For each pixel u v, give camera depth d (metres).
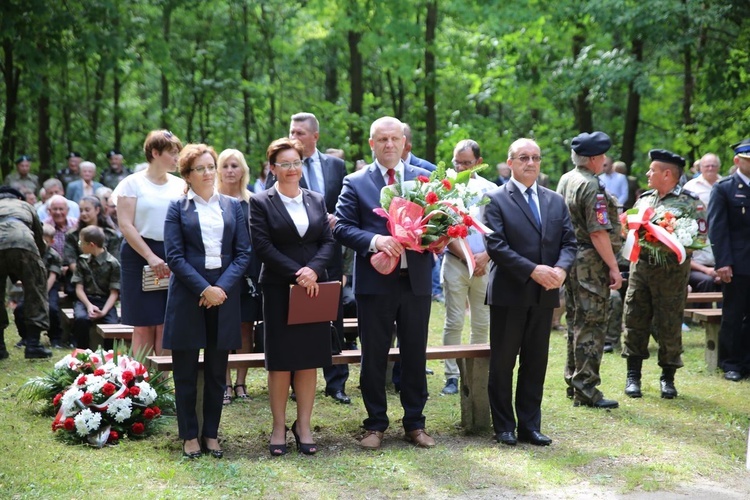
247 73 21.98
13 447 5.10
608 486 4.73
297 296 4.97
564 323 10.62
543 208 5.46
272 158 5.12
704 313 7.82
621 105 18.30
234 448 5.34
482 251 6.64
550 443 5.50
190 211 5.04
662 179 6.85
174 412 5.91
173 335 4.96
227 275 4.99
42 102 18.11
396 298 5.26
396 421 5.99
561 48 16.44
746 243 7.48
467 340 9.50
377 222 5.25
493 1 16.12
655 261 6.66
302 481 4.66
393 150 5.31
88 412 5.28
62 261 8.88
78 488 4.43
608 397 6.77
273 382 5.18
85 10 15.69
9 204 8.06
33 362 7.80
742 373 7.55
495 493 4.57
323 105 19.33
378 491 4.55
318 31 18.77
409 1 17.09
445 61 18.12
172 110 20.86
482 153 18.25
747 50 13.38
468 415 5.79
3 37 14.64
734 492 4.66
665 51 14.69
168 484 4.55
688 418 6.18
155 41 18.05
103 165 20.02
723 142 14.88
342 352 5.85
